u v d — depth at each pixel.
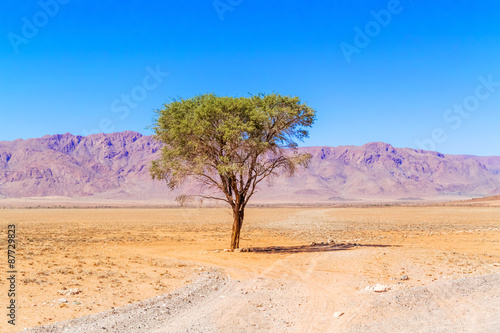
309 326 10.20
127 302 12.76
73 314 11.22
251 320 10.68
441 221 70.62
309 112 27.45
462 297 12.31
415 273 17.73
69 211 138.00
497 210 111.19
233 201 28.36
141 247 31.94
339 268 19.52
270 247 30.84
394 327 9.84
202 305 12.38
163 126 27.20
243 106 26.34
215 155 27.00
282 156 28.05
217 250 29.03
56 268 19.72
